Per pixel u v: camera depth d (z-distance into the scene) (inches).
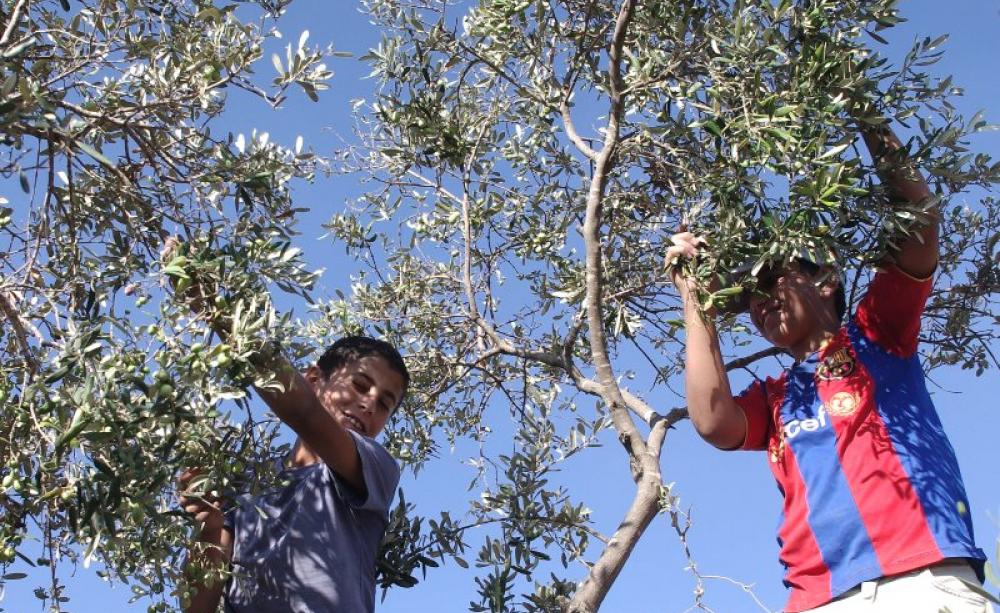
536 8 156.5
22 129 100.9
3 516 101.0
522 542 134.2
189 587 105.2
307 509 122.0
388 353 141.9
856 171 123.6
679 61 136.3
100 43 110.3
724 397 125.9
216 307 99.4
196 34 113.0
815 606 112.2
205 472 103.7
